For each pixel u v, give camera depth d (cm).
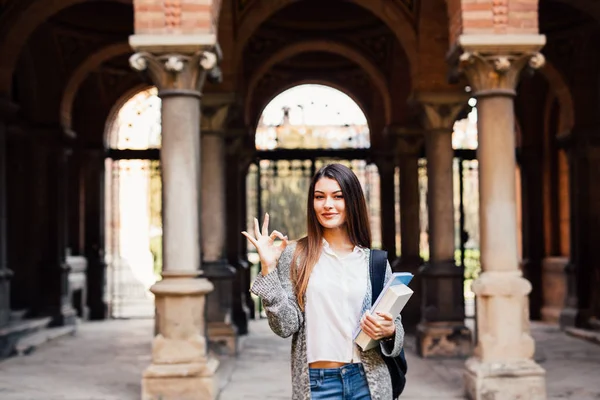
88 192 1719
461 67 805
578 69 1402
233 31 1164
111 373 979
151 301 2000
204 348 774
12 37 1177
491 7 784
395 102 1492
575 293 1417
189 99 789
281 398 797
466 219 2061
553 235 1628
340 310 305
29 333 1295
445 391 838
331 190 315
